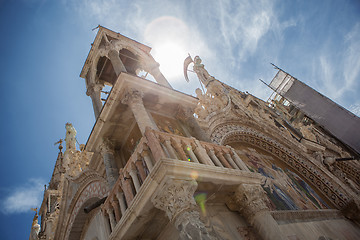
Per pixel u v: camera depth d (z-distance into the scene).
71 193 12.23
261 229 6.70
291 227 9.25
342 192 14.07
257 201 7.02
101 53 12.90
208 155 7.49
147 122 7.99
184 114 10.31
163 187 5.40
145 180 5.64
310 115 22.45
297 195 13.12
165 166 5.50
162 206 5.45
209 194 6.82
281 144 16.81
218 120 14.25
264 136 16.34
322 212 11.92
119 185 6.89
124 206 6.52
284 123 22.59
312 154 17.78
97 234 7.45
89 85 13.27
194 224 5.01
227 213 7.16
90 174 10.95
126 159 9.56
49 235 12.80
